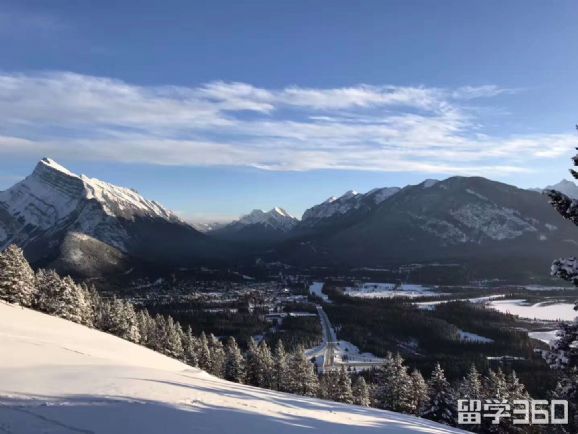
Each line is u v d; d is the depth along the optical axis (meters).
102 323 87.31
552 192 14.90
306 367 72.81
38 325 52.16
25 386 16.36
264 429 13.71
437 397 52.72
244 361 79.25
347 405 28.31
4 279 72.75
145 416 13.27
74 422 12.14
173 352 86.12
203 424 13.18
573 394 15.62
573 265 14.38
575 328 14.81
